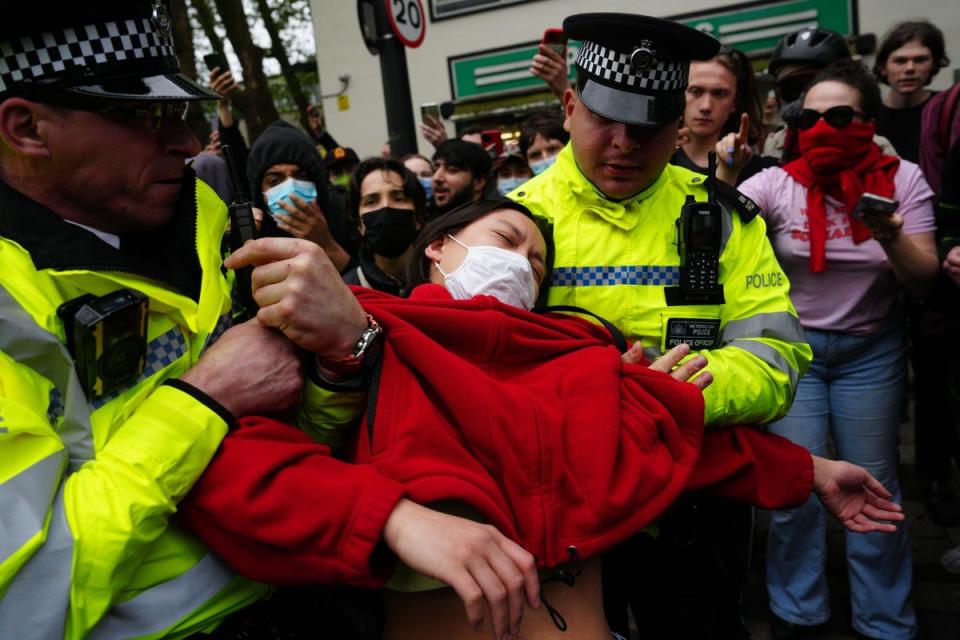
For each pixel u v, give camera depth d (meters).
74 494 0.94
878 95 2.57
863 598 2.75
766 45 10.56
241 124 11.69
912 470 3.95
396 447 1.09
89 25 0.97
